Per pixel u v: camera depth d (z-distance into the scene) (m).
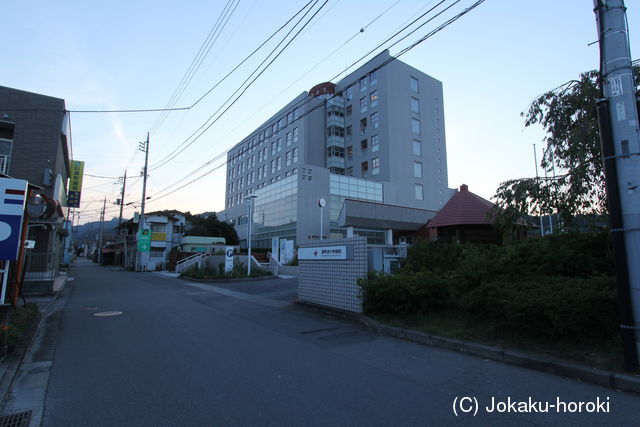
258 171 65.31
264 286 18.86
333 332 8.09
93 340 7.32
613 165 5.10
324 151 55.38
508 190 8.62
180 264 34.22
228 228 49.91
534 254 7.66
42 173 17.64
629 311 4.74
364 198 43.69
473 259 8.19
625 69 5.15
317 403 4.20
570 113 8.48
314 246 11.45
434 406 4.12
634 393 4.35
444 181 53.47
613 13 5.30
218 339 7.43
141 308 11.74
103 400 4.32
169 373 5.29
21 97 17.83
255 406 4.12
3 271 6.44
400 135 48.88
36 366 5.65
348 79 55.16
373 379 5.02
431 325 7.62
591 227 7.70
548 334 5.73
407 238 38.62
